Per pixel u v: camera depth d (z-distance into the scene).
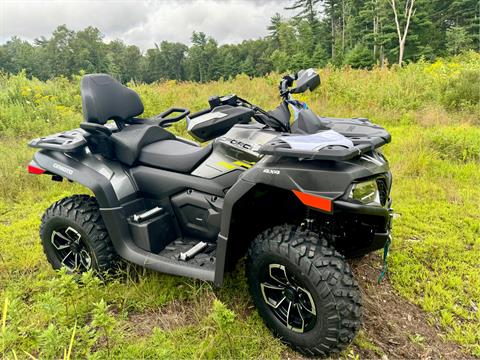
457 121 7.13
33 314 2.29
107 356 1.98
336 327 1.81
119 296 2.48
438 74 10.14
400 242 3.29
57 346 1.80
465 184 4.49
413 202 4.10
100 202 2.53
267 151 1.87
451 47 35.22
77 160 2.72
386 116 7.67
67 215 2.62
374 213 1.85
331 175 1.78
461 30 34.28
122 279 2.68
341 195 1.76
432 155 5.21
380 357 2.07
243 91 10.40
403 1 37.06
